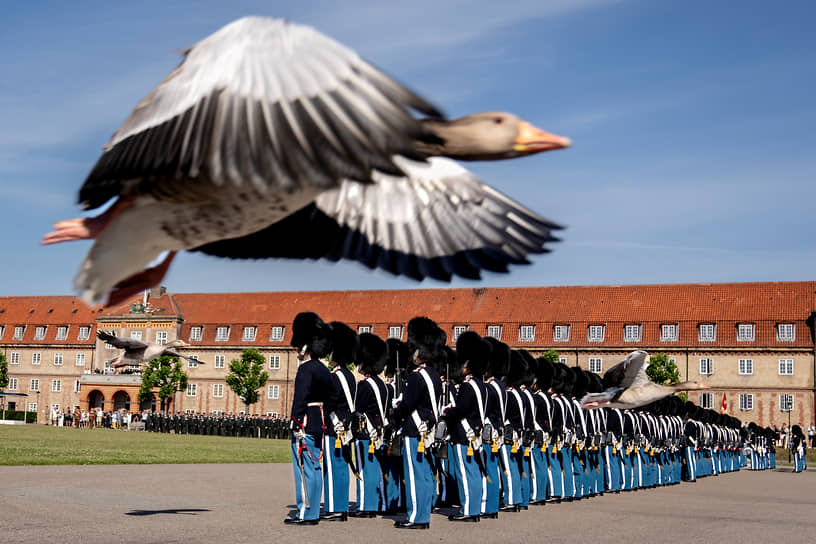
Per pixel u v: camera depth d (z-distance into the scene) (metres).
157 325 114.50
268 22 2.60
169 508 15.19
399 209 3.77
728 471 46.84
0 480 19.59
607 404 20.48
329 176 2.29
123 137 2.68
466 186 3.76
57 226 3.03
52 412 111.75
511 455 17.72
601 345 98.81
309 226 3.74
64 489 17.78
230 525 13.21
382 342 15.97
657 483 29.02
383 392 15.81
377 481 15.94
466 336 15.58
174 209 2.96
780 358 93.88
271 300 115.88
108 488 18.56
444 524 14.81
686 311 98.62
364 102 2.29
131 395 112.44
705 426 40.44
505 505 17.64
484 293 106.88
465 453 15.41
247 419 87.62
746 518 17.92
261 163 2.38
